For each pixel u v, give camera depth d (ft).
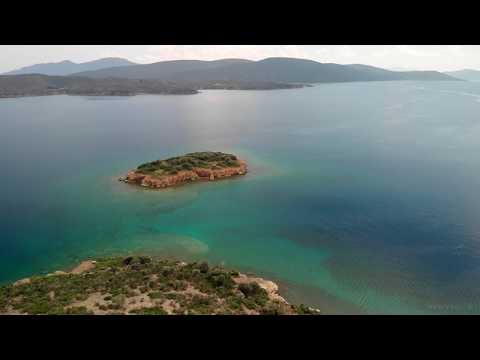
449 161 337.31
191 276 139.74
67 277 143.13
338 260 175.83
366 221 217.36
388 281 157.58
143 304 113.19
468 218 215.72
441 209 229.66
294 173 318.65
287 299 144.36
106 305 111.04
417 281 156.76
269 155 388.98
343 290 151.02
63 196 273.54
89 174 330.75
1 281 164.66
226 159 328.49
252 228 213.46
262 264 173.37
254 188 281.74
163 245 195.11
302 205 245.86
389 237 197.26
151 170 302.86
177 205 250.57
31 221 229.86
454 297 145.38
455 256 176.04
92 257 184.24
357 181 291.38
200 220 225.97
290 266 171.12
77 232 213.46
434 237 195.11
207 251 187.32
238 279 146.10
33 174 333.83
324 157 372.58
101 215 236.63
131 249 191.52
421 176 296.51
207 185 289.94
